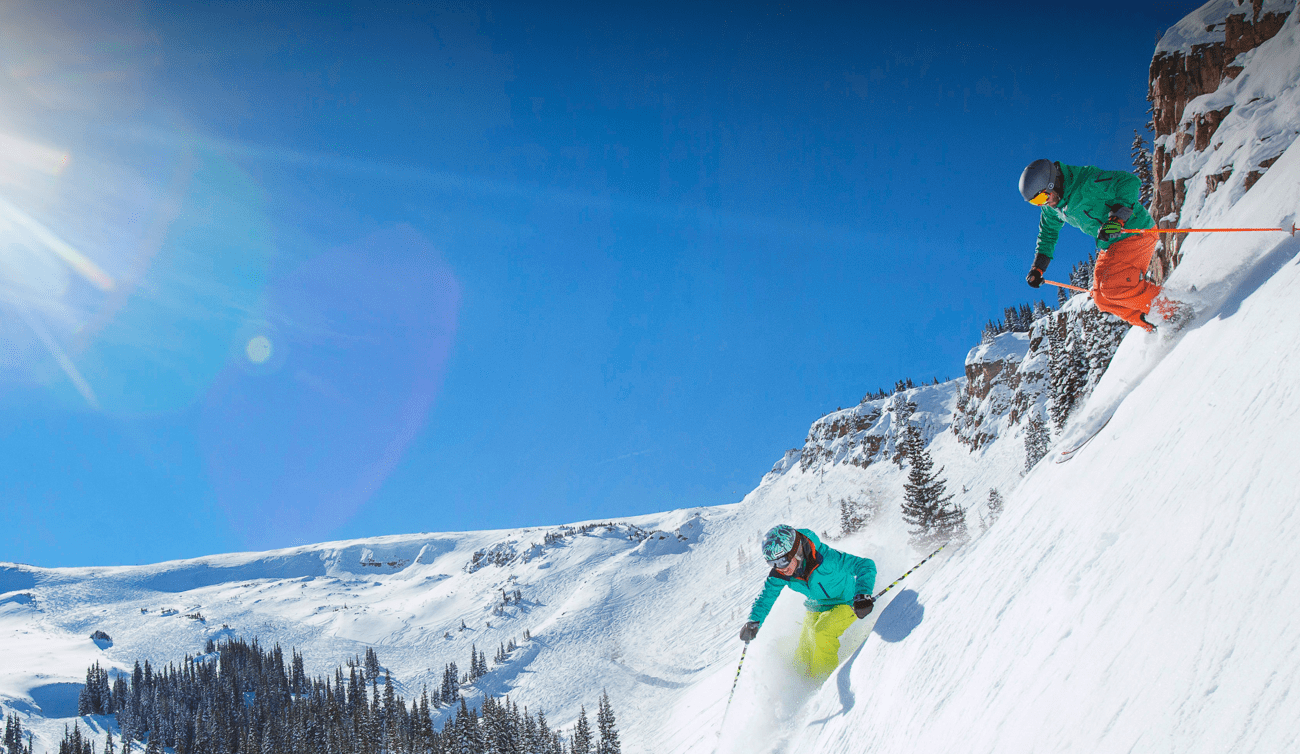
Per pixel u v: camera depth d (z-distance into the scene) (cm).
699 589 17100
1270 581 168
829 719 477
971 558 451
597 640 15438
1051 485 424
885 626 497
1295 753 116
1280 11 2080
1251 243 430
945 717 305
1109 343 2634
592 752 6506
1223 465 243
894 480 14788
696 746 3509
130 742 12162
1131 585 239
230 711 12244
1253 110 1797
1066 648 247
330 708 11138
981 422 12544
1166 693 174
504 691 13375
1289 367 257
